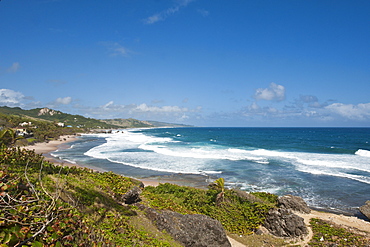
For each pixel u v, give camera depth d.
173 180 25.78
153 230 9.53
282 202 17.12
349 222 15.56
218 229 10.42
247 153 45.78
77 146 58.16
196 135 125.31
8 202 4.67
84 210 8.16
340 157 41.50
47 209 4.98
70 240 5.45
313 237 12.96
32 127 85.75
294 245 12.13
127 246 7.14
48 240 4.81
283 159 38.94
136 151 47.28
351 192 22.14
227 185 24.12
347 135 121.19
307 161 36.97
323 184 24.53
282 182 25.23
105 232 7.37
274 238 12.94
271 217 13.96
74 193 8.95
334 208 18.64
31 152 13.39
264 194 19.19
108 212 9.02
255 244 12.26
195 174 28.47
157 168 31.39
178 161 36.31
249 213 15.22
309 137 105.44
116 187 12.48
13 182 5.77
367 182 25.03
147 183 23.94
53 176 10.29
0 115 87.25
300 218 13.34
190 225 10.35
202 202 16.45
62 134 101.38
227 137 106.44
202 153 45.38
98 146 57.41
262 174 28.62
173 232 9.68
